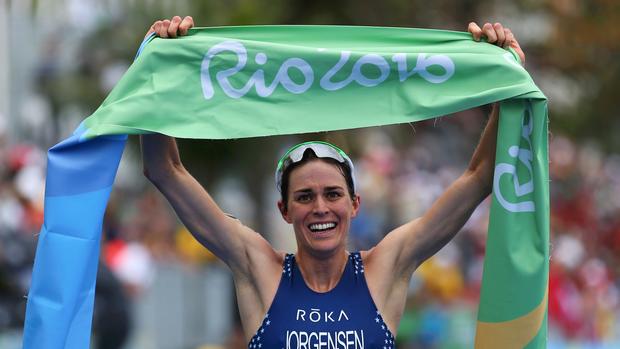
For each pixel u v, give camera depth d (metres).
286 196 18.33
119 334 30.61
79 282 17.73
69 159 17.91
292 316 17.95
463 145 67.50
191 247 46.19
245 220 53.53
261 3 45.16
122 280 34.06
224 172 46.56
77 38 46.03
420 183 62.19
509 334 17.94
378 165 58.56
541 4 58.31
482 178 18.41
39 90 46.44
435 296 49.69
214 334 42.31
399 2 48.69
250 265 18.41
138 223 43.97
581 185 72.81
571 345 51.03
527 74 18.22
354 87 18.52
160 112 18.22
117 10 45.44
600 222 73.44
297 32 18.94
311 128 18.38
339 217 18.00
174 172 18.38
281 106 18.47
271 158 47.34
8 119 46.06
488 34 18.70
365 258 18.41
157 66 18.44
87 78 45.88
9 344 30.78
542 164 17.97
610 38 58.88
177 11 44.47
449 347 46.28
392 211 57.41
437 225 18.42
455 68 18.39
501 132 18.09
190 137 18.17
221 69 18.48
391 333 18.11
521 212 18.03
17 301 31.34
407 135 58.28
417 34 18.88
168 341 38.91
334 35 18.95
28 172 36.22
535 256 17.92
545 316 17.95
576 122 63.09
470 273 56.00
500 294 17.95
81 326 17.81
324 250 17.89
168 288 39.06
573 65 60.50
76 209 17.83
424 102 18.34
